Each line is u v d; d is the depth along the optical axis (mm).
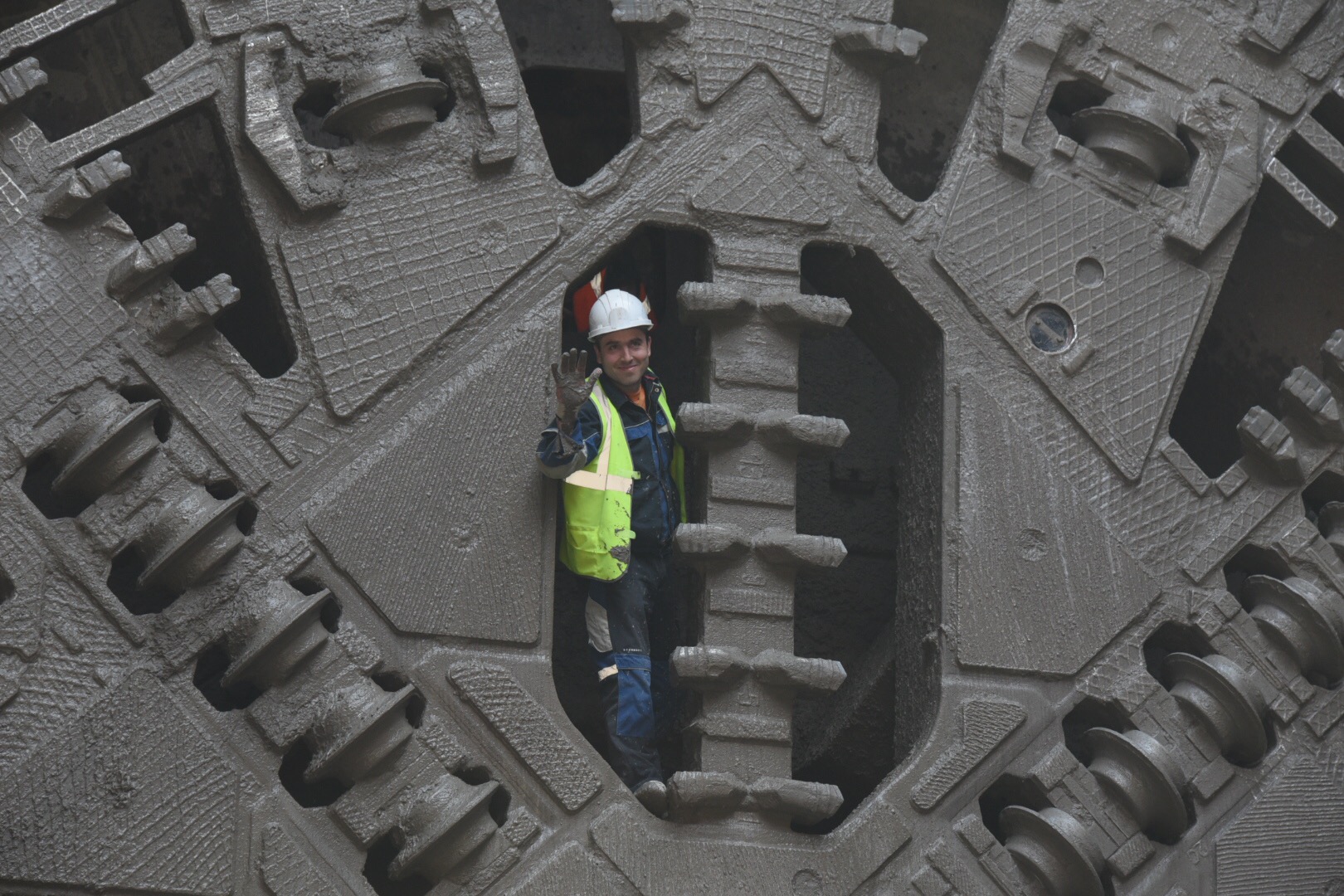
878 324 7574
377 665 6301
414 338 6672
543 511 6633
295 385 6527
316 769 6117
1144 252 7582
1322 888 7000
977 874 6703
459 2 6949
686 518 7203
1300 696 7230
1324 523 7648
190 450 6340
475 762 6348
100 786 5934
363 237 6715
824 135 7324
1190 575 7309
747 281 7082
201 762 6070
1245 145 7703
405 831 6172
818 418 6887
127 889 5875
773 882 6453
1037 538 7168
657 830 6434
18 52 6465
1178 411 8875
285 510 6395
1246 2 7852
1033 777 6887
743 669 6574
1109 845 6852
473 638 6469
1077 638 7102
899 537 7441
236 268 7805
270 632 6141
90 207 6430
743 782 6531
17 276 6301
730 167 7176
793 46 7355
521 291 6855
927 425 7332
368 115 6770
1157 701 7098
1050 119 8500
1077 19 7645
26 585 6051
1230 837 6977
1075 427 7336
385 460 6523
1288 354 8391
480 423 6664
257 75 6668
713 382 6918
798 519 8773
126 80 7535
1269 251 8305
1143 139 7605
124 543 6172
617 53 8656
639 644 6781
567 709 8391
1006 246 7430
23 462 6152
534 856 6316
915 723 7059
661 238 8695
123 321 6379
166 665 6129
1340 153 7797
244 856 6016
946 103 8438
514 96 6957
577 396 6258
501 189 6910
